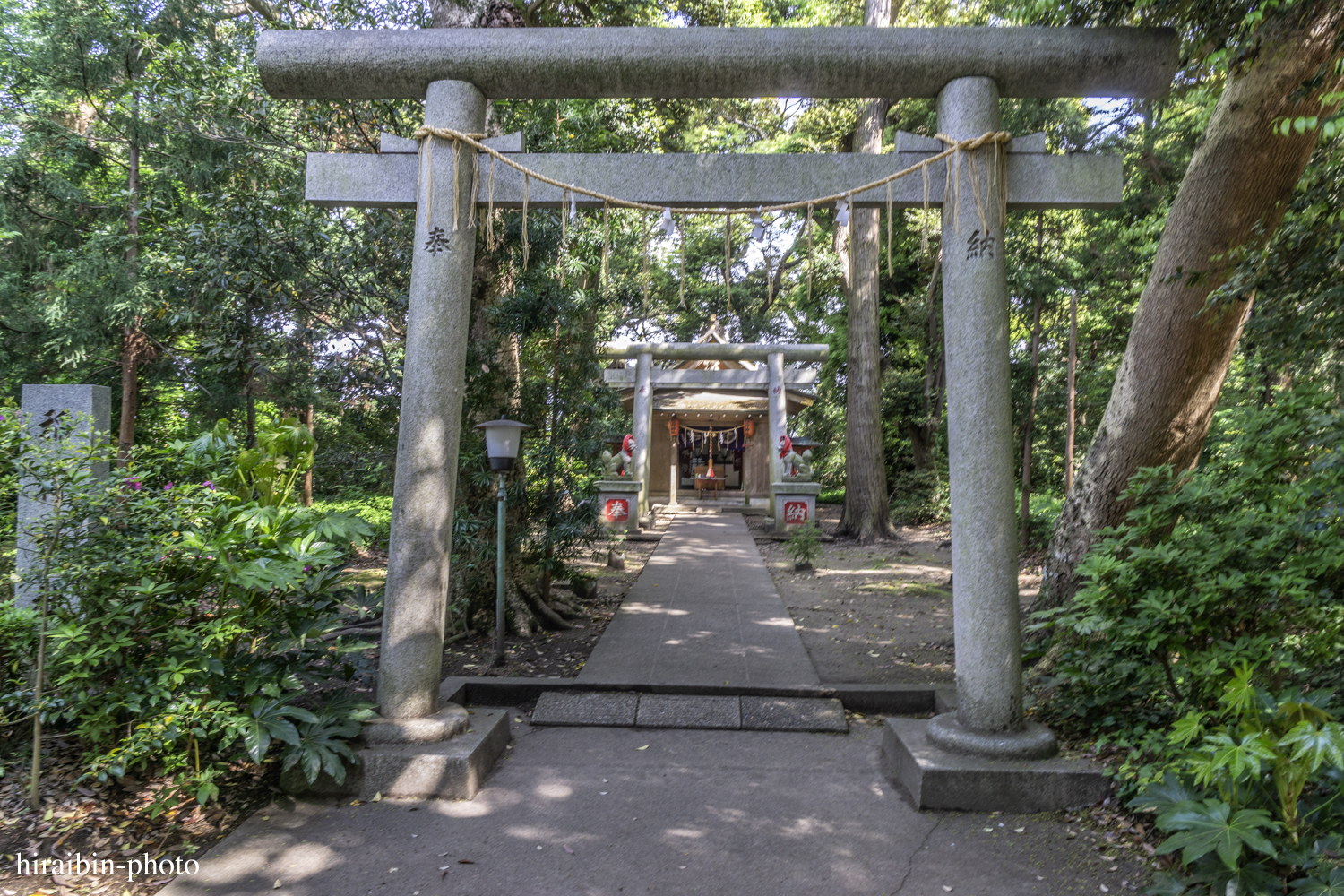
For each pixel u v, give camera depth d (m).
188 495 3.79
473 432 6.70
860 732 4.70
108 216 11.28
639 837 3.34
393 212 8.01
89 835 3.15
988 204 3.87
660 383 17.72
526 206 4.04
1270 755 2.45
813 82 4.00
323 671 4.04
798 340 24.77
